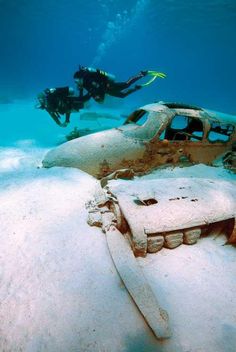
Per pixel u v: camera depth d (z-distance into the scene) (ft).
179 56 335.06
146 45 274.57
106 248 8.45
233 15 107.86
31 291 6.79
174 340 5.76
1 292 6.72
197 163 15.84
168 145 14.75
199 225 8.60
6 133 27.99
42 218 10.03
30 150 21.81
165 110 14.76
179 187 10.03
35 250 8.27
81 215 10.35
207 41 198.08
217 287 7.37
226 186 10.64
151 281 7.41
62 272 7.44
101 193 11.19
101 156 14.42
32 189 12.37
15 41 315.78
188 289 7.23
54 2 115.03
